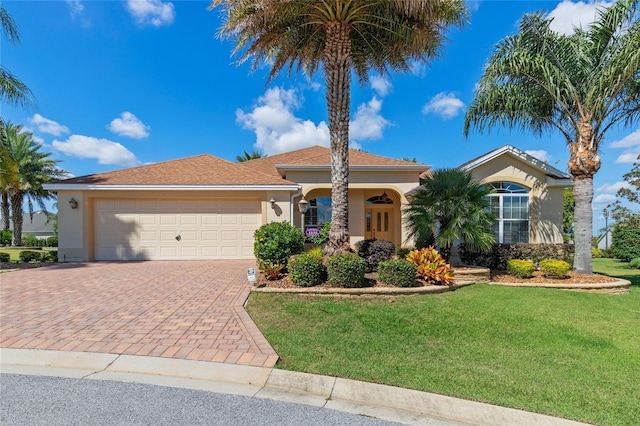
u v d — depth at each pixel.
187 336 5.23
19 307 6.77
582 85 10.84
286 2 8.52
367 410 3.47
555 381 4.09
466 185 10.34
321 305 7.18
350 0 8.80
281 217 14.88
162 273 10.97
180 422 3.16
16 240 31.06
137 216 14.59
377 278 9.07
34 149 29.39
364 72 12.05
